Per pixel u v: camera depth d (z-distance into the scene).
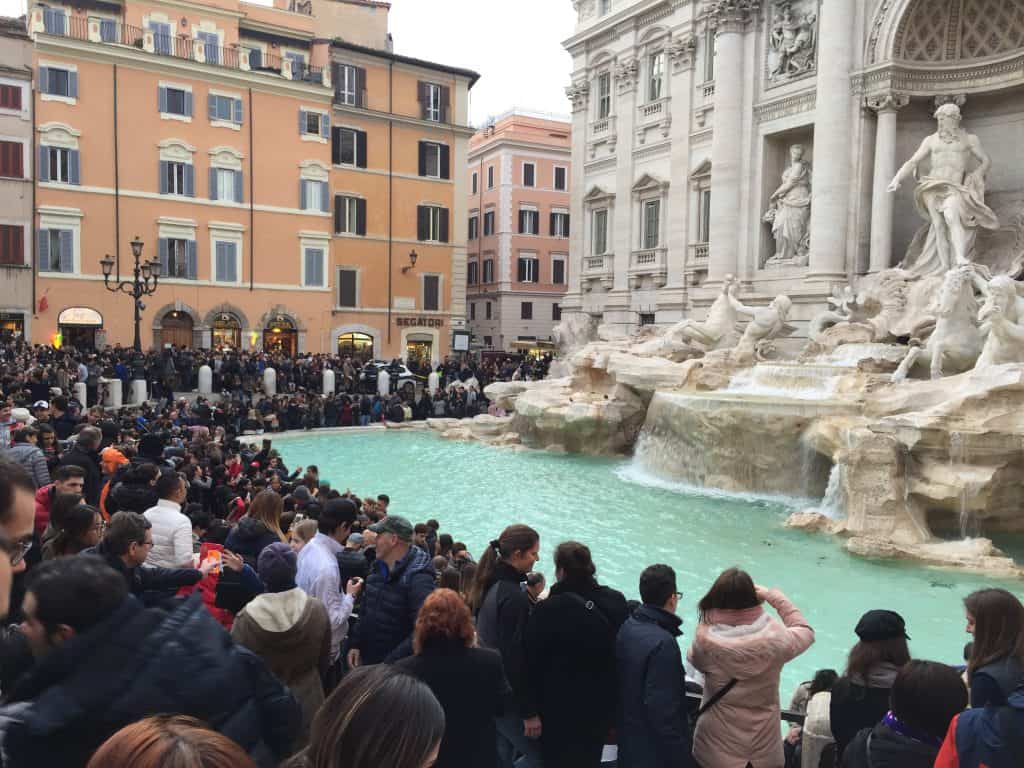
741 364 25.95
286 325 49.47
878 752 3.93
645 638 4.91
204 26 47.62
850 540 15.08
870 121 30.00
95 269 43.44
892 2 28.66
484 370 44.97
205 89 46.03
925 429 16.08
